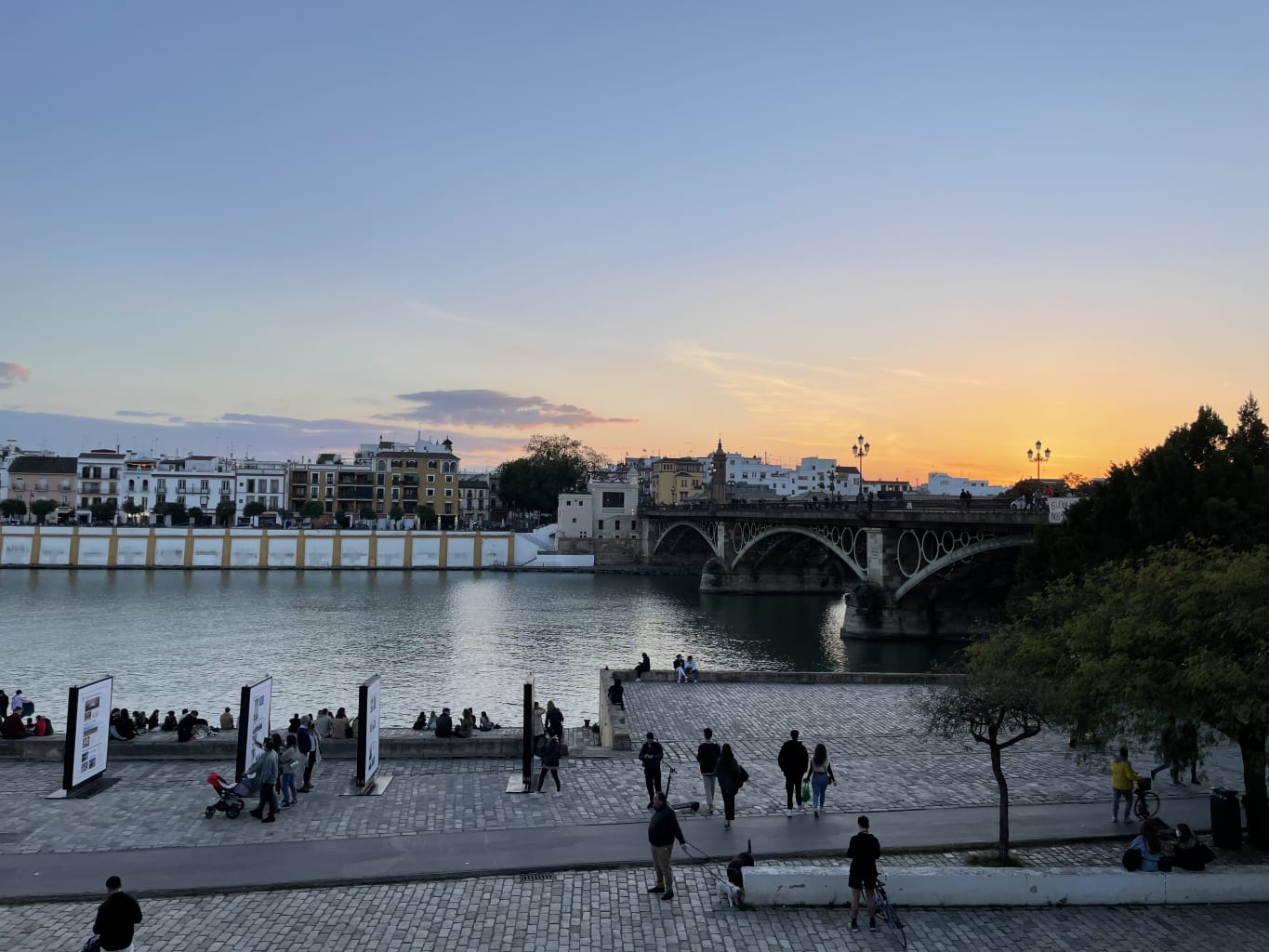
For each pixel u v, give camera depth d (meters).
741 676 43.97
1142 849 19.34
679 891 18.84
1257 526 41.66
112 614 95.94
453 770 27.77
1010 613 46.66
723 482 174.50
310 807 23.88
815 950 16.47
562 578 145.88
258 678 64.56
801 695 40.59
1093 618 23.22
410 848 20.92
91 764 25.50
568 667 70.00
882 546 84.19
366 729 25.39
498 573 153.50
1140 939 17.19
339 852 20.66
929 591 82.88
